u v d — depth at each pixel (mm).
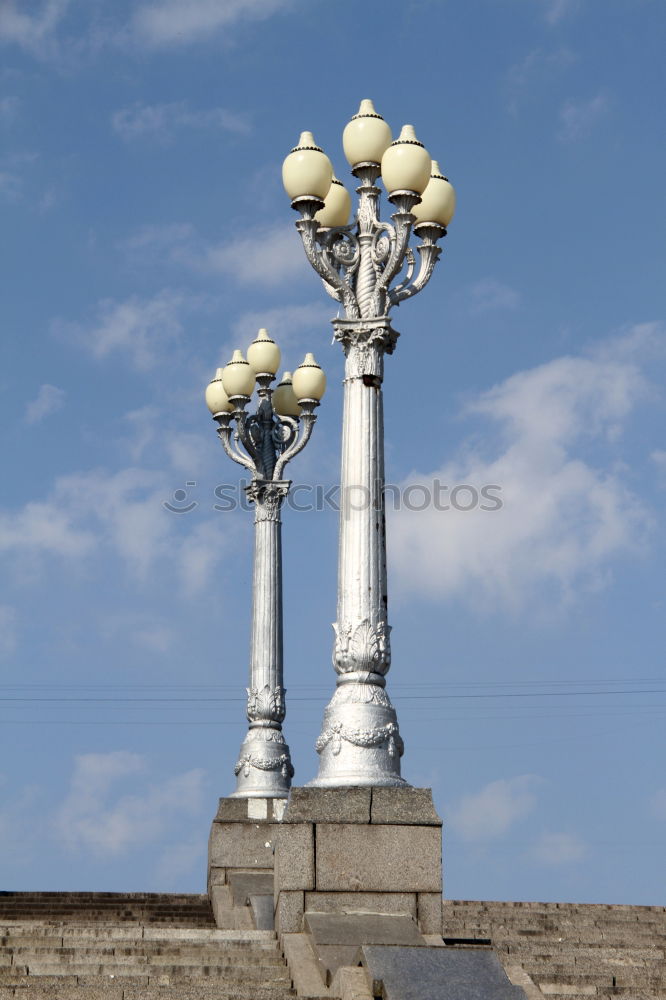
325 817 19297
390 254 20969
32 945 19344
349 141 21531
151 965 18094
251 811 28266
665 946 21281
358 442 20703
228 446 30016
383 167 20859
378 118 21516
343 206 22234
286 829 19250
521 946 20438
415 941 18469
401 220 20766
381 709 19922
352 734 19703
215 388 29984
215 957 18562
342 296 21250
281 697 29125
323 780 19703
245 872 27812
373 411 20844
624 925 22984
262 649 29234
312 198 20953
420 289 21656
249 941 19297
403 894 19172
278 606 29453
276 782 28609
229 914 24750
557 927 22734
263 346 30078
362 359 20984
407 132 20844
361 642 20031
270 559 29562
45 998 16922
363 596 20172
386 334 20984
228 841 28062
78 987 17109
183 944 19297
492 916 24016
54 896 27906
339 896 19109
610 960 20172
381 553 20391
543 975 18641
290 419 30188
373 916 18859
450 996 16453
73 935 19812
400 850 19312
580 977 18656
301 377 29719
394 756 19844
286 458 29891
